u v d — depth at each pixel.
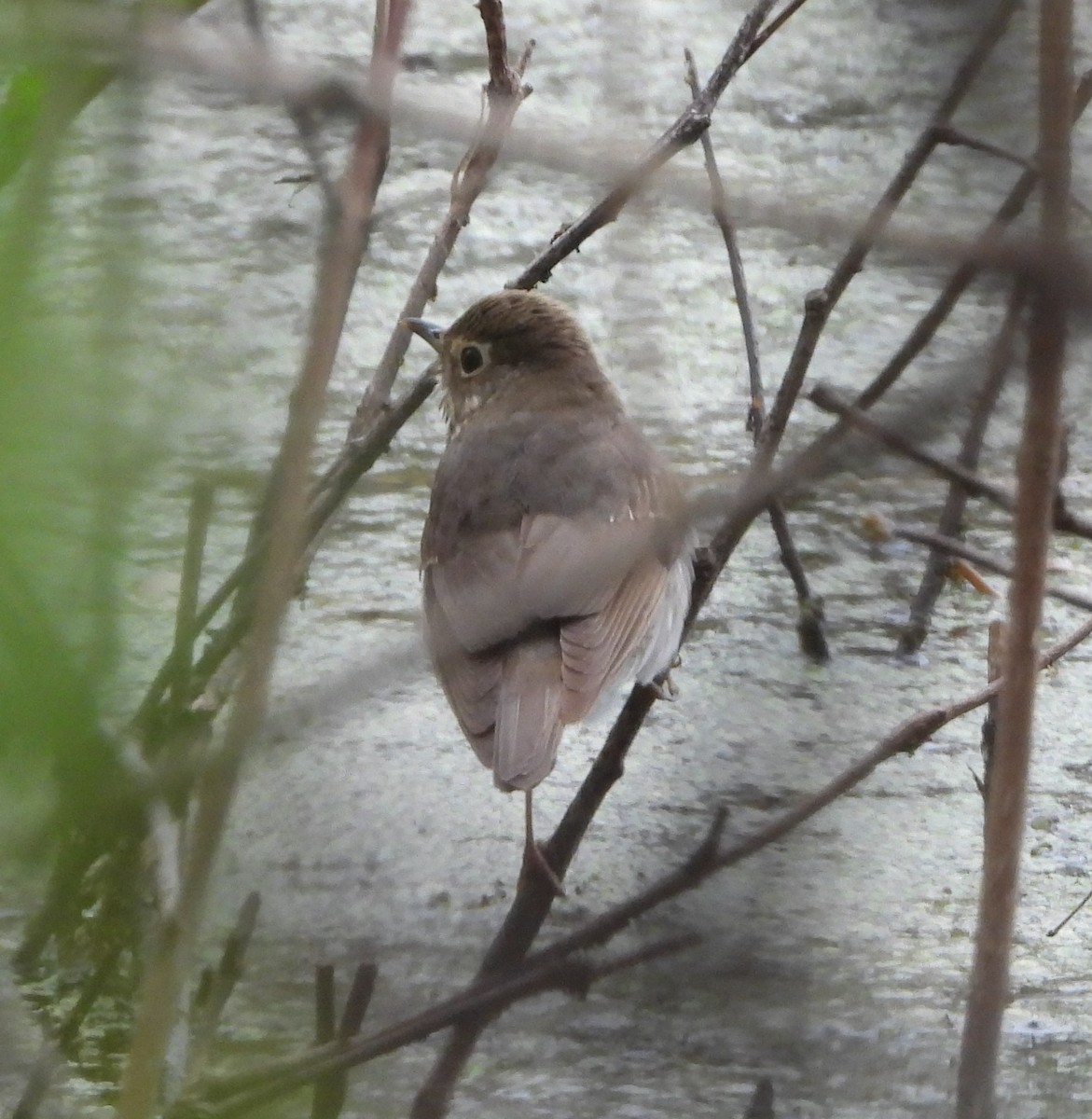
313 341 5.16
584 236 9.66
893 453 5.91
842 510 14.22
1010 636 6.34
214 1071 7.50
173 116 12.90
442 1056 7.11
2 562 3.06
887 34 16.42
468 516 9.53
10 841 3.61
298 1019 8.20
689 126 8.76
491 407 10.47
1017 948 9.64
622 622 8.80
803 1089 8.20
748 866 9.70
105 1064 8.38
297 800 9.63
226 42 3.27
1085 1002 9.09
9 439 3.06
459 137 3.41
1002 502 6.34
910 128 16.03
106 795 3.55
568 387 10.45
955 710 6.79
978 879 10.02
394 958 8.98
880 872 10.02
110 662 3.15
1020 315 4.46
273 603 5.04
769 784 10.97
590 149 3.41
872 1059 8.36
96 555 3.16
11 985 8.54
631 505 9.66
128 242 3.56
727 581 13.62
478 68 18.84
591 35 19.78
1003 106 6.86
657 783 10.98
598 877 10.02
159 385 3.40
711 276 16.42
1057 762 11.55
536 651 8.75
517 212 17.28
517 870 9.98
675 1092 8.11
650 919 8.95
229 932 8.70
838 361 15.52
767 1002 8.62
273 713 5.46
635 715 8.41
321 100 3.27
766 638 12.78
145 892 8.59
